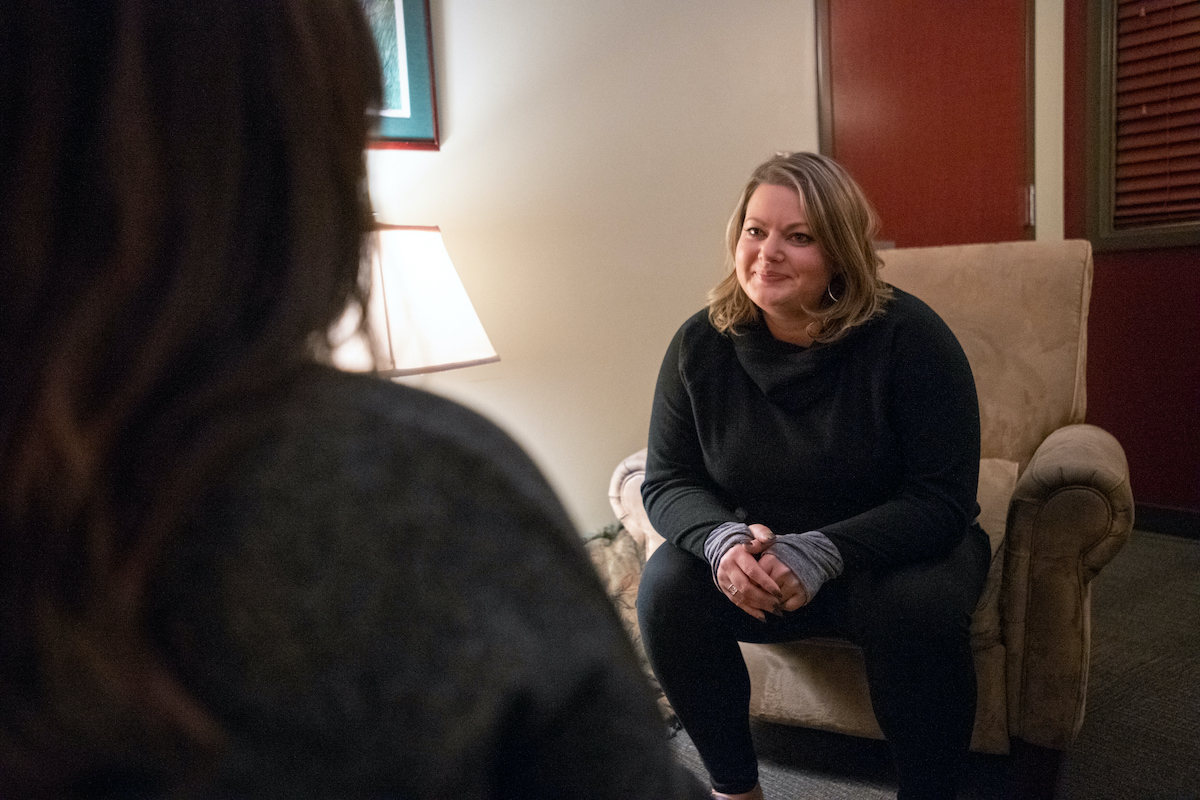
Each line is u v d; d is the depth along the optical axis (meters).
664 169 2.60
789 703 1.57
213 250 0.28
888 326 1.33
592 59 2.42
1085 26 2.80
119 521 0.26
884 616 1.25
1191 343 2.74
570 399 2.44
